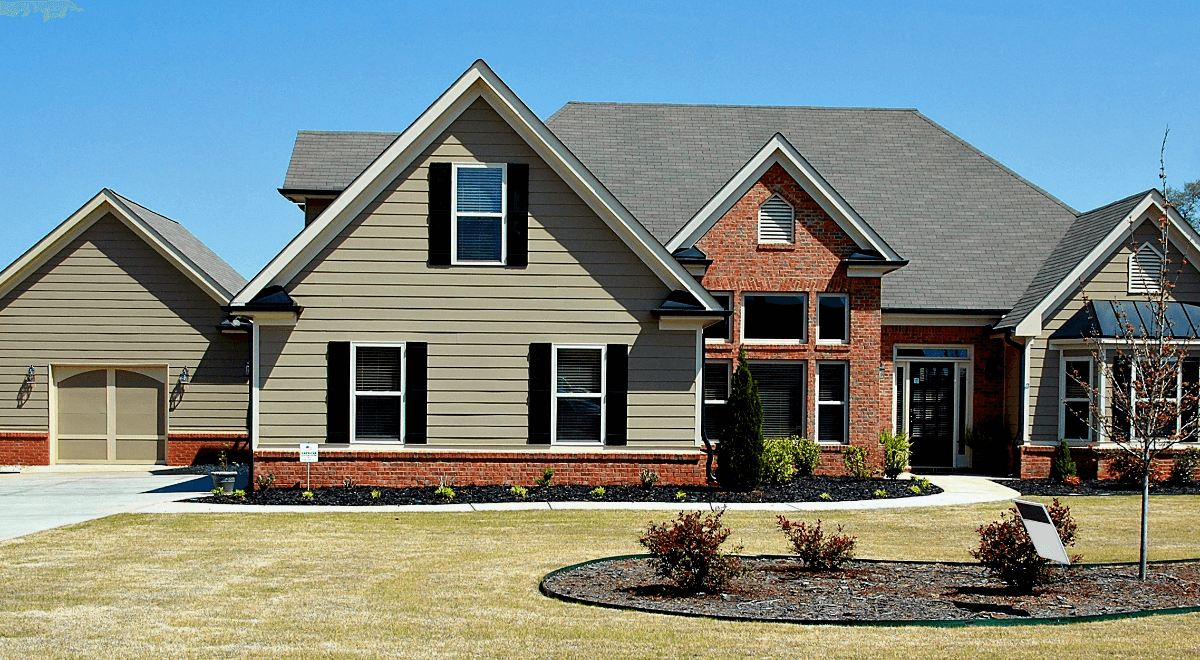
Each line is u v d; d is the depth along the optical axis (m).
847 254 23.64
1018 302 24.78
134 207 27.27
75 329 26.03
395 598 10.59
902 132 29.12
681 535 10.86
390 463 19.72
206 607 10.18
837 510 18.05
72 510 17.50
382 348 19.75
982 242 26.31
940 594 10.82
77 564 12.50
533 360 19.86
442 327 19.80
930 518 17.30
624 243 20.00
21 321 25.97
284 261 19.45
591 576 11.72
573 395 20.02
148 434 26.41
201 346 26.30
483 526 15.72
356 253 19.69
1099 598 10.64
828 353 23.62
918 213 26.83
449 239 19.80
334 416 19.64
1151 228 23.61
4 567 12.31
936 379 25.45
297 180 26.05
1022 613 9.95
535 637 8.98
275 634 9.09
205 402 26.27
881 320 24.50
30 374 25.91
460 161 19.83
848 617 9.76
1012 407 24.52
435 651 8.54
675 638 8.94
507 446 19.89
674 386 20.09
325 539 14.44
